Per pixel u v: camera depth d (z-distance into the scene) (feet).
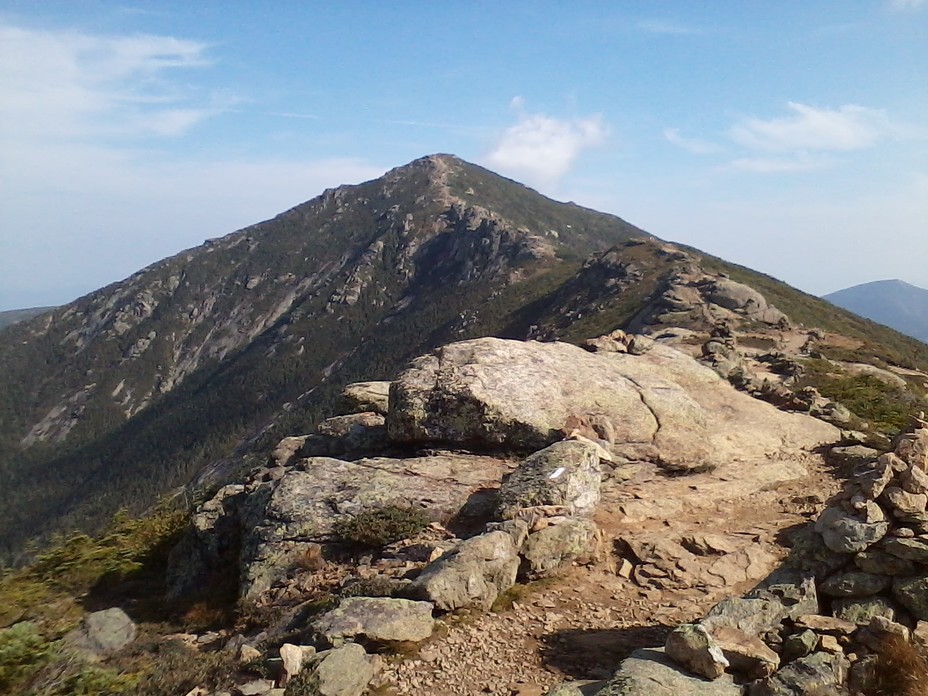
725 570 37.65
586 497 44.04
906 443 31.55
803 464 57.16
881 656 24.20
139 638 40.19
